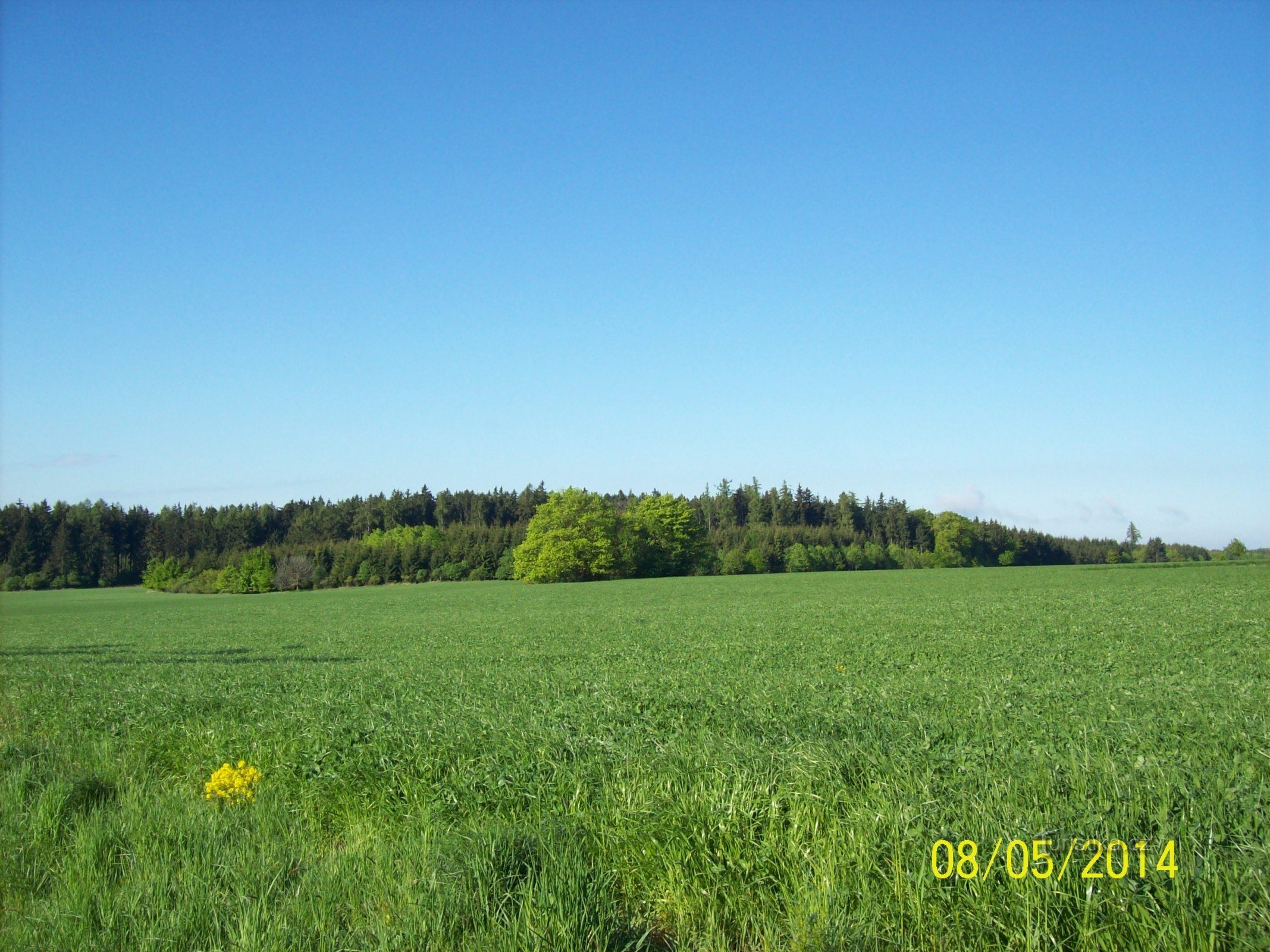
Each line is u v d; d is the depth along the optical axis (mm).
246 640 38062
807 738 8805
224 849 6922
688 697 13594
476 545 119812
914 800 6137
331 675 19578
